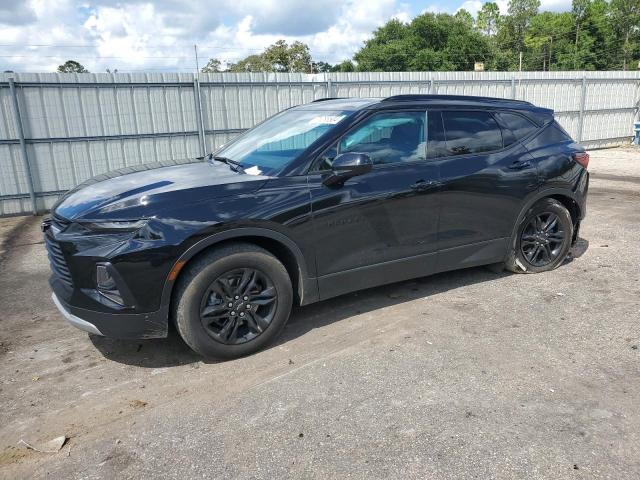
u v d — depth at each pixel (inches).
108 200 136.4
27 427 118.0
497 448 105.4
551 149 201.5
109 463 105.1
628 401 121.2
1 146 390.0
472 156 182.7
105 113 420.5
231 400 125.9
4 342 163.0
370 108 165.0
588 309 174.1
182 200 135.3
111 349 155.3
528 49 3686.0
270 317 148.1
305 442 109.2
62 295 137.9
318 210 150.2
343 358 144.4
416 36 2578.7
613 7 3284.9
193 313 136.2
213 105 463.2
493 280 203.2
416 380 131.8
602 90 709.9
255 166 159.3
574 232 217.3
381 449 106.2
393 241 166.9
